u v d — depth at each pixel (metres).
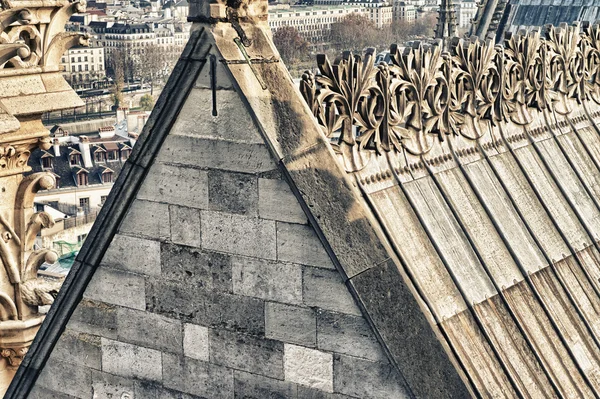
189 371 12.38
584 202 16.02
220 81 11.54
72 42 16.11
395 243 12.55
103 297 12.78
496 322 13.04
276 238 11.55
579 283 14.80
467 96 14.88
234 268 11.86
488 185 14.56
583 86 17.61
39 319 16.12
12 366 16.16
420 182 13.61
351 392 11.40
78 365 13.12
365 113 12.95
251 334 11.88
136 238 12.42
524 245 14.33
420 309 11.18
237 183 11.66
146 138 12.09
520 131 15.89
